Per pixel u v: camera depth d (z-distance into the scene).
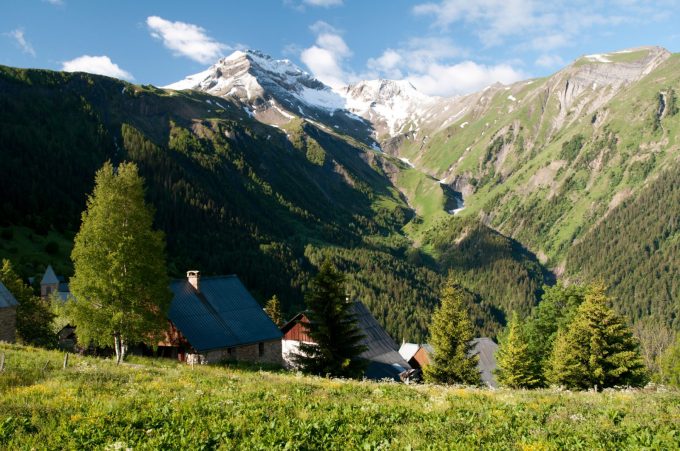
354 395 22.69
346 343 51.56
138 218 41.75
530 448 13.43
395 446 13.90
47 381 22.78
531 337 75.00
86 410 17.45
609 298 55.69
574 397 23.02
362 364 51.72
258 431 15.22
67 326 75.69
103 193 41.28
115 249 41.03
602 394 24.44
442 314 64.81
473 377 61.50
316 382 27.64
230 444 14.24
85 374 25.14
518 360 63.34
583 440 14.18
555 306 74.69
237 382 26.12
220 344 52.78
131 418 16.47
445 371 62.75
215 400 19.47
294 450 13.87
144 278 41.53
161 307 42.97
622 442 14.07
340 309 50.62
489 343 92.12
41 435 15.10
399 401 21.02
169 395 20.59
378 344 79.69
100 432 15.23
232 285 61.03
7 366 25.95
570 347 55.88
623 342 54.41
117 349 41.69
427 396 23.33
